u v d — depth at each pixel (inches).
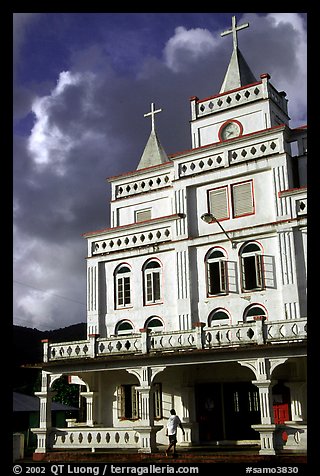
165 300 944.3
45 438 821.9
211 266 912.3
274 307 835.4
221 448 787.4
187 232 940.0
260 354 695.7
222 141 933.8
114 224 1098.7
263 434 660.1
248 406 840.9
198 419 868.0
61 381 1605.6
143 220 1064.2
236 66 1040.8
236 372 855.1
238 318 864.3
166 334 779.4
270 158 883.4
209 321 891.4
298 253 831.1
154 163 1182.9
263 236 868.0
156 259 975.0
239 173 908.6
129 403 938.1
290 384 794.2
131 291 992.2
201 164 956.0
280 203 857.5
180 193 964.6
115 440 778.2
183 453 717.9
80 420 1037.2
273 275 847.1
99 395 967.0
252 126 950.4
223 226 915.4
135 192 1095.0
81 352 842.2
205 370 879.1
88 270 1043.9
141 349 788.0
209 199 943.0
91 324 1011.3
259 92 958.4
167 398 894.4
